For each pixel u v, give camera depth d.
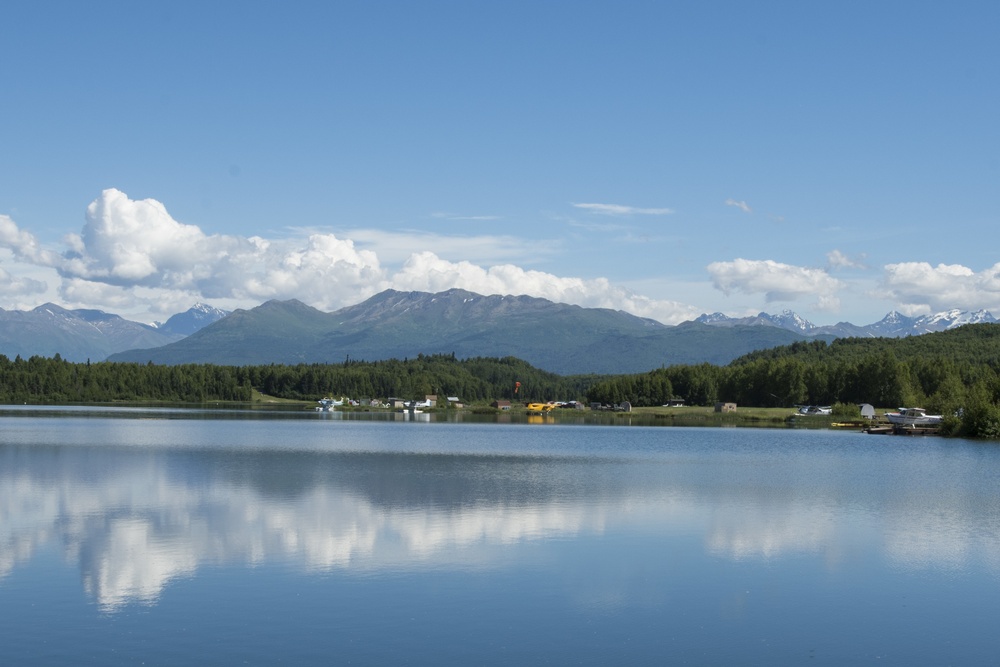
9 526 54.19
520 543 50.19
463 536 51.94
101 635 33.66
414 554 47.03
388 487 74.25
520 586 40.84
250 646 32.53
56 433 146.25
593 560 46.16
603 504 65.25
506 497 68.50
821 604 38.78
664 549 49.06
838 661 31.91
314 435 155.50
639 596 39.53
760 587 41.34
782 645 33.47
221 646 32.53
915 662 31.94
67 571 42.91
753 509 63.62
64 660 31.05
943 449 129.88
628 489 74.56
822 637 34.44
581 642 33.38
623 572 43.72
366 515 58.88
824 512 62.56
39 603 37.66
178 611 36.66
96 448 113.62
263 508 61.59
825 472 91.88
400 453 114.38
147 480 77.38
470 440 149.00
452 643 33.06
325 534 52.03
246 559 45.62
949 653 32.84
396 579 41.84
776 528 55.91
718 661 31.73
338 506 62.72
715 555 47.69
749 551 48.81
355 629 34.50
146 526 54.34
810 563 46.22
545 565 44.88
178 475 81.56
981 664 31.78
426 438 153.38
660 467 97.00
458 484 77.00
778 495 71.56
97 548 47.88
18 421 190.12
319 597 38.72
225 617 35.88
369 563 44.88
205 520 56.50
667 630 34.97
